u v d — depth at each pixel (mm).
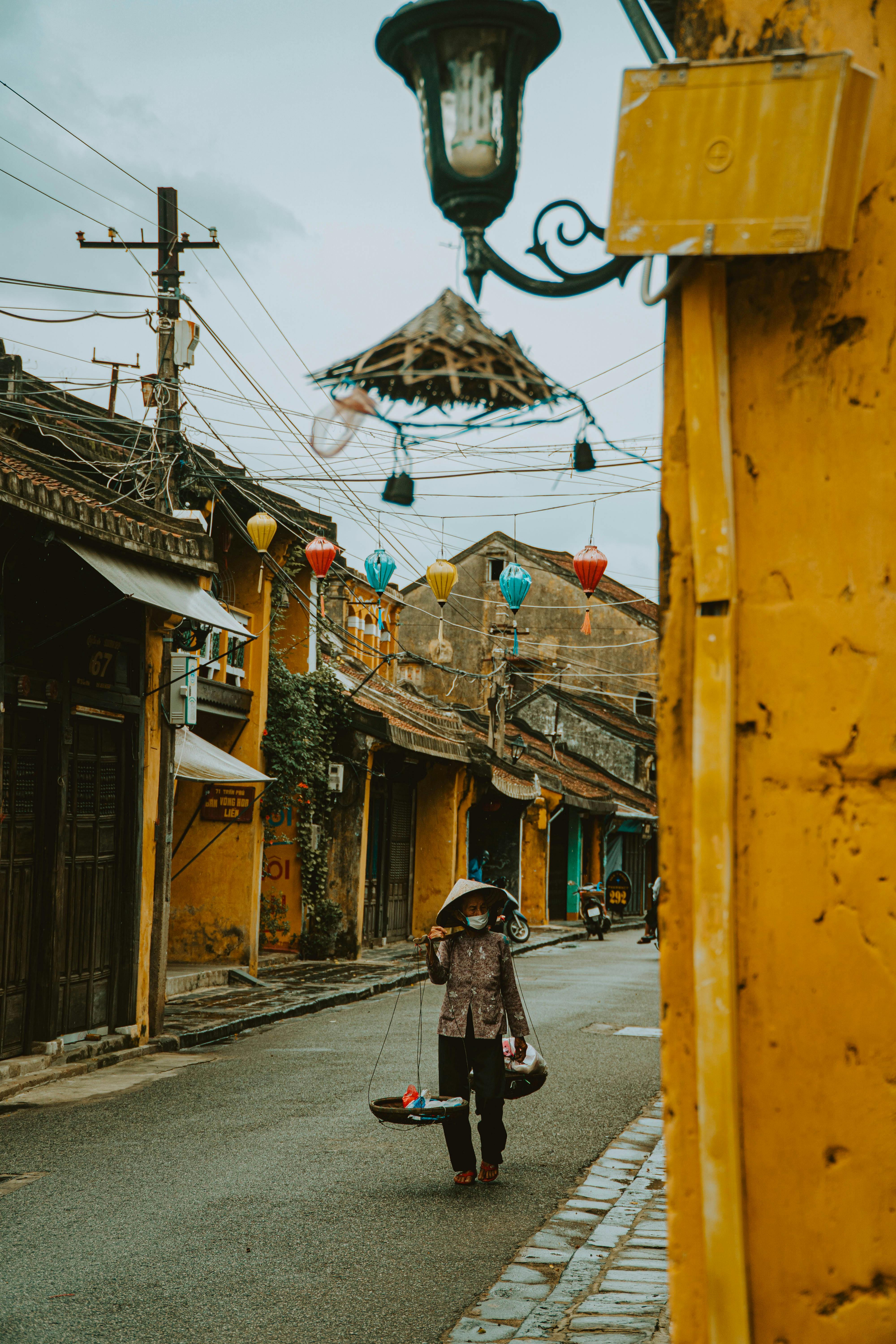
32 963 9969
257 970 17078
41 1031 9977
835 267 2342
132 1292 4969
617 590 44688
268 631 17516
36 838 9992
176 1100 9031
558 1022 13188
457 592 40281
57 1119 8352
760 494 2369
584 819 37562
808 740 2301
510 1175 6906
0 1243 5605
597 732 41438
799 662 2318
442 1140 7781
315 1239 5672
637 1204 6273
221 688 16250
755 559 2363
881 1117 2211
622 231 2314
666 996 2359
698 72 2275
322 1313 4727
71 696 10320
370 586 14258
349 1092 9312
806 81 2221
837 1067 2236
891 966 2229
